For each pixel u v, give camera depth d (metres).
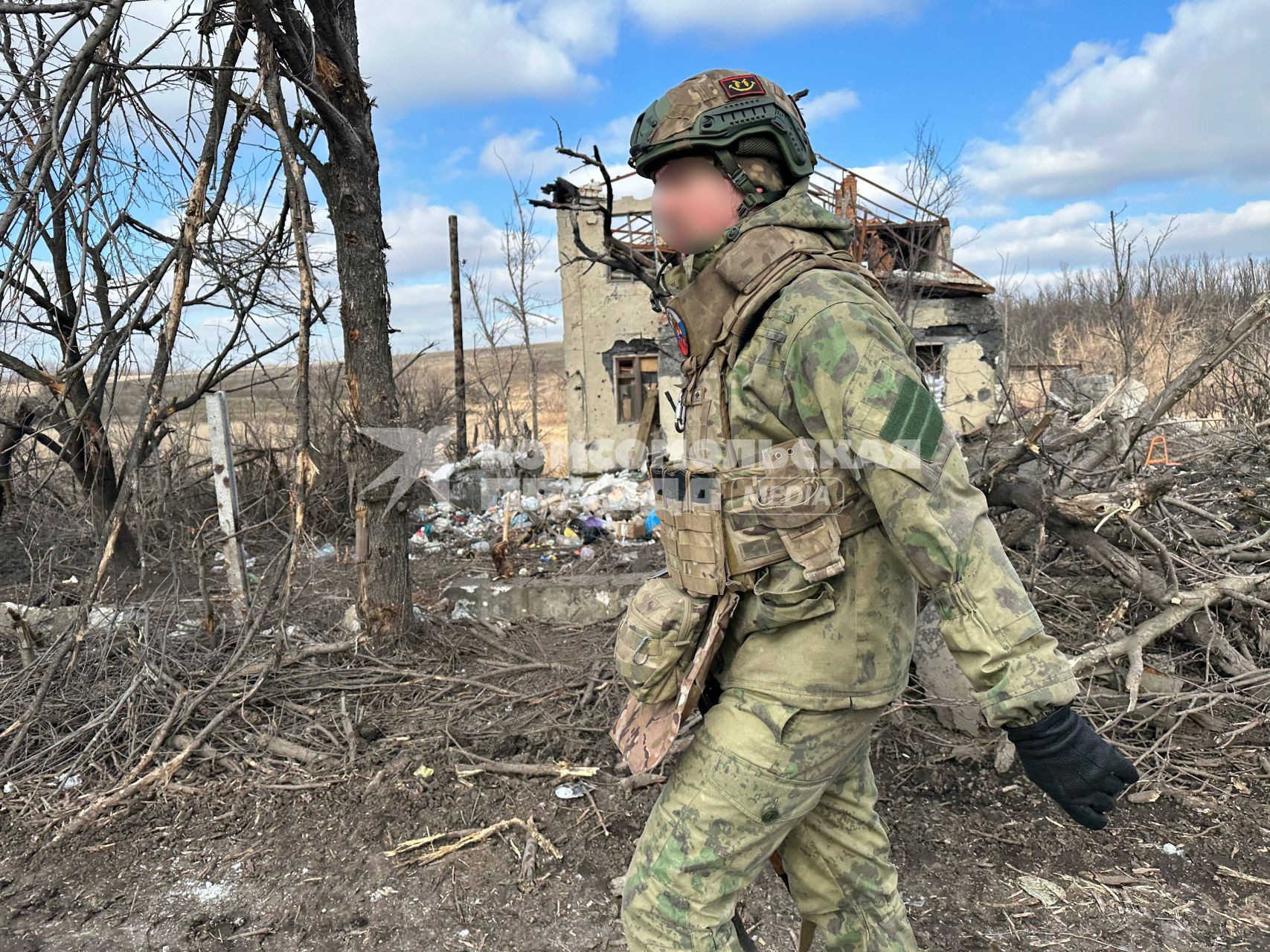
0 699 3.25
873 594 1.30
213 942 2.09
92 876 2.36
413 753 2.96
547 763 2.89
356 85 3.39
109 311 3.44
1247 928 2.02
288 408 6.34
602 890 2.25
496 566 5.84
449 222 9.52
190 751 2.91
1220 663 3.06
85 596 2.93
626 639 1.44
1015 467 3.38
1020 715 1.10
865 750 1.57
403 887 2.28
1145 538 3.08
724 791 1.32
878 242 9.39
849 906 1.58
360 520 3.84
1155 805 2.53
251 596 4.49
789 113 1.36
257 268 3.51
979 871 2.27
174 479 5.94
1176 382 3.57
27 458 4.38
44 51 2.38
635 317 14.87
